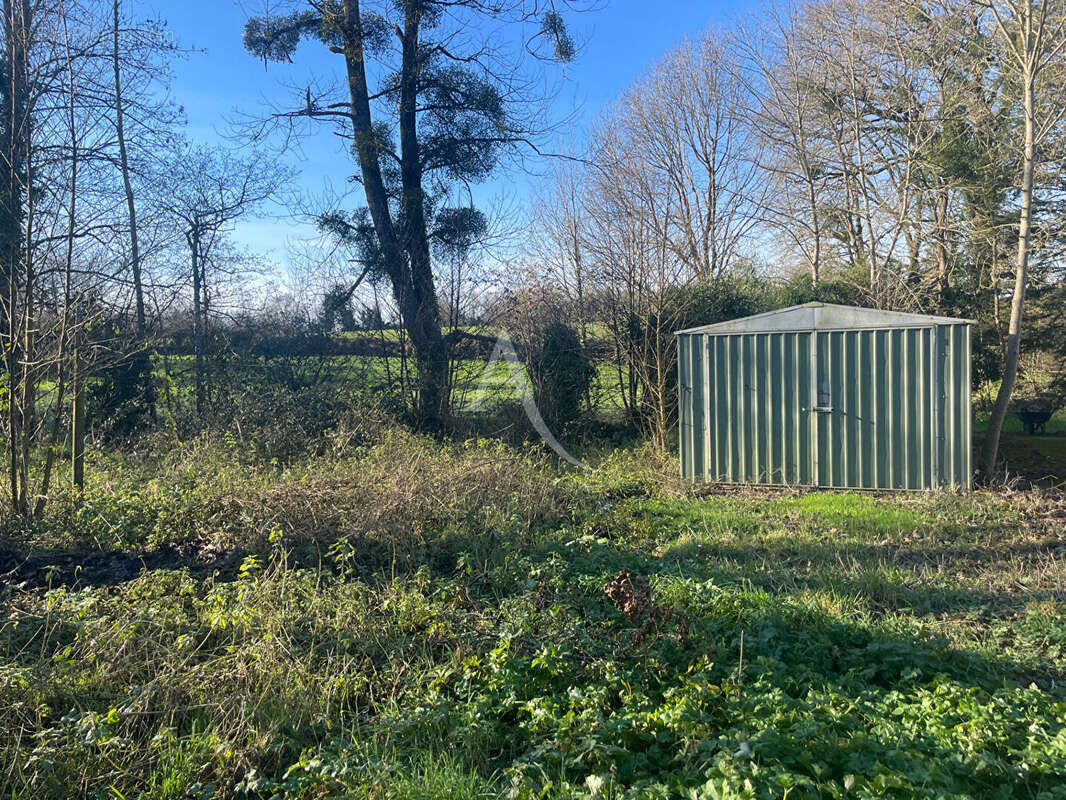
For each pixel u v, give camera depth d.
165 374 15.05
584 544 7.48
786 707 3.98
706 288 15.80
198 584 6.34
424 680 4.64
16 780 3.68
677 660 4.74
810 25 21.58
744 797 3.11
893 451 10.52
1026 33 11.09
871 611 5.82
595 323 16.05
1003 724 3.74
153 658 4.86
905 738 3.67
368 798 3.45
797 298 17.50
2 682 4.33
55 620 5.40
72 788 3.69
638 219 15.66
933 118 18.78
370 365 15.68
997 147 17.30
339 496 8.12
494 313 16.00
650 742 3.83
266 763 3.95
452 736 3.95
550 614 5.25
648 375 14.77
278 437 12.19
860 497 9.99
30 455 9.68
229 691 4.49
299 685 4.46
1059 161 16.70
